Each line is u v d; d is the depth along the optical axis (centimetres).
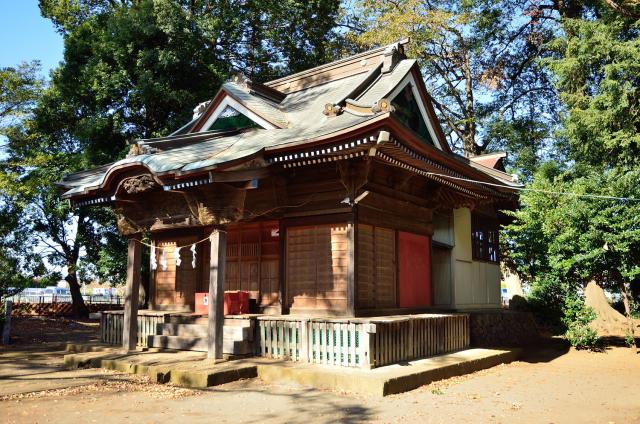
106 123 2158
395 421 646
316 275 1112
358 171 1041
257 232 1246
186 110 2222
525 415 690
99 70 2156
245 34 2597
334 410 700
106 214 2323
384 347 951
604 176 1403
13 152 2206
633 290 1705
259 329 1048
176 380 880
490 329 1516
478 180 1342
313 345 969
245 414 679
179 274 1388
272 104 1488
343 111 1123
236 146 1158
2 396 789
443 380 942
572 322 1484
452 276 1557
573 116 1784
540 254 1492
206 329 1108
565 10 2391
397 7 2750
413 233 1315
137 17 2183
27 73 2245
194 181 951
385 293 1168
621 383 959
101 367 1027
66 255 2644
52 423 636
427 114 1433
